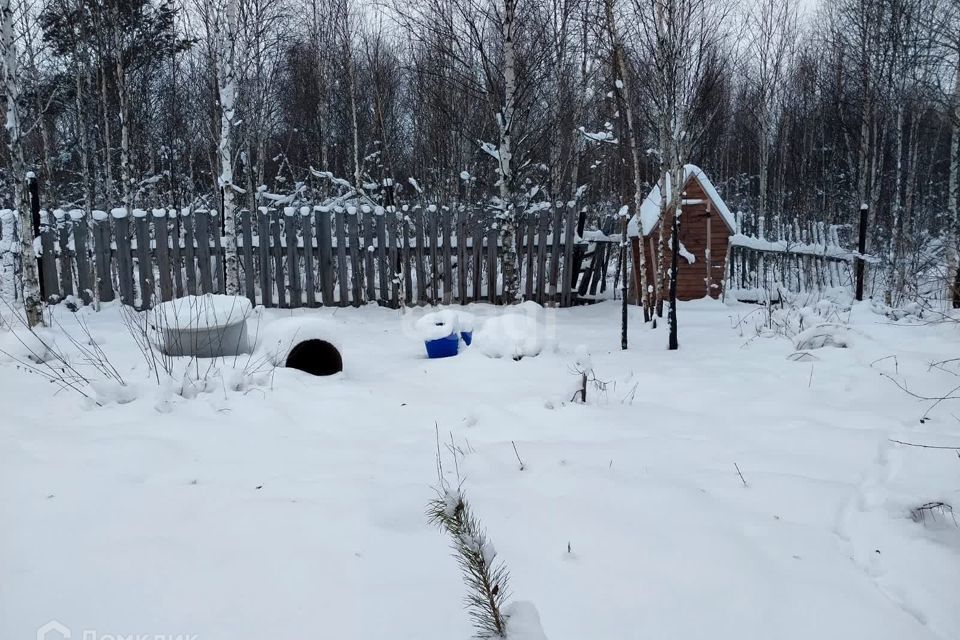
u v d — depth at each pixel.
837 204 21.67
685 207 11.16
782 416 4.06
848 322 6.98
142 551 2.22
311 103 17.08
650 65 8.21
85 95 14.23
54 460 3.18
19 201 7.18
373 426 4.02
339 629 1.74
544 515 2.50
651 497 2.66
